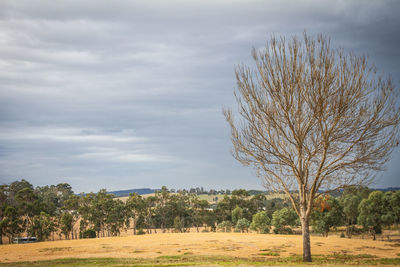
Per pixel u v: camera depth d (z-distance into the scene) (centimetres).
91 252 3944
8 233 10306
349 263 2636
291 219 8594
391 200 7469
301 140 2731
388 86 2462
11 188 13650
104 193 12638
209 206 13500
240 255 3438
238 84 2836
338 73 2462
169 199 13300
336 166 2730
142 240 5028
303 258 2855
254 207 13325
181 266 2505
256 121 2850
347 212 8725
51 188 17400
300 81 2536
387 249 3812
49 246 4556
